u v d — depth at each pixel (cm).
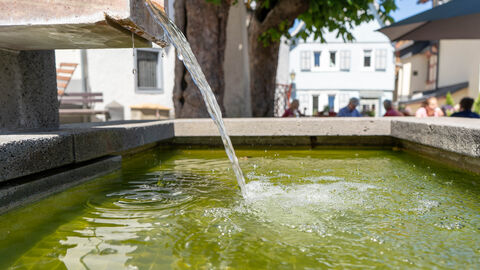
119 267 109
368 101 2252
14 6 154
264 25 705
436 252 120
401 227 145
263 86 777
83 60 1176
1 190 155
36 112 249
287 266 110
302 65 2209
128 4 151
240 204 180
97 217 157
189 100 565
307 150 388
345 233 138
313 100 2248
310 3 599
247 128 387
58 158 186
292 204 180
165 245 126
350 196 195
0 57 221
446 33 720
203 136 405
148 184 225
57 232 138
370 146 399
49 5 153
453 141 240
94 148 223
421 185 218
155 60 1288
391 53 2184
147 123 342
